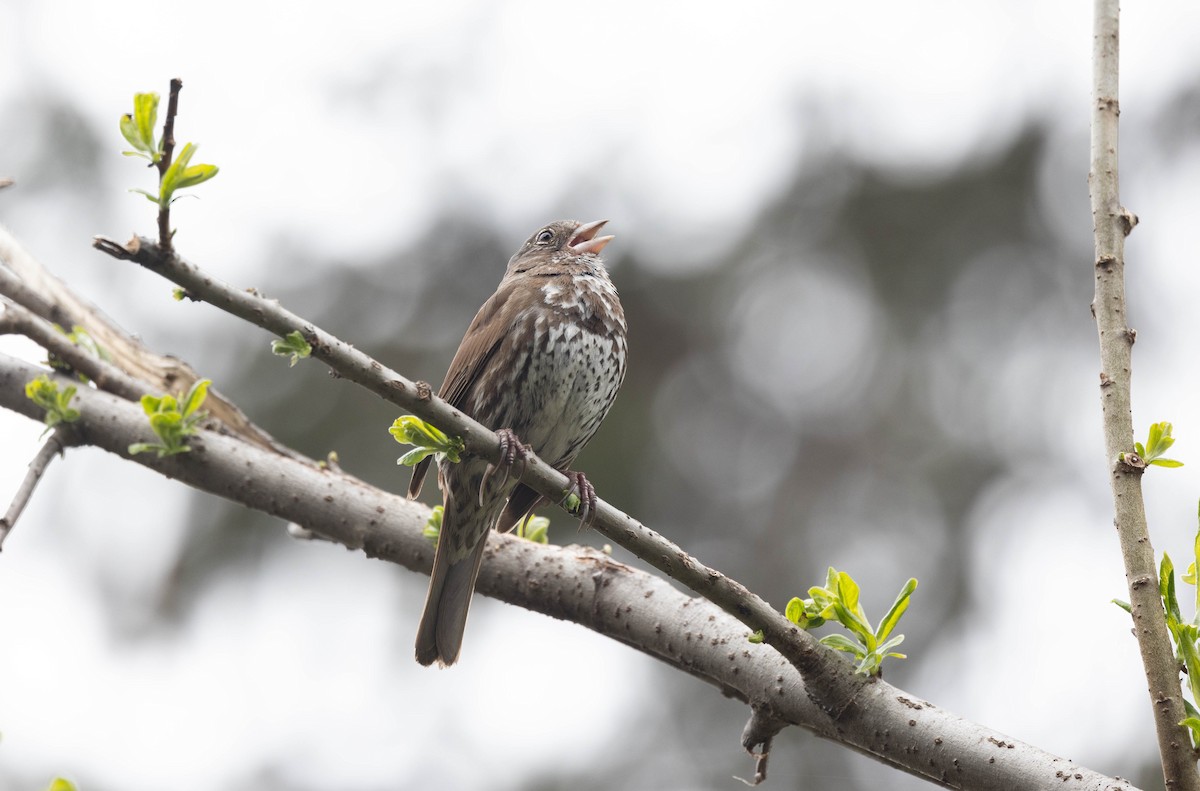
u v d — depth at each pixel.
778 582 14.39
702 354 15.22
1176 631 4.70
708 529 14.66
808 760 13.14
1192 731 4.47
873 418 14.89
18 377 6.66
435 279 15.09
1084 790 4.84
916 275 15.27
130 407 6.57
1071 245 15.09
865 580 14.27
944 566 14.23
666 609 6.21
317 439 14.04
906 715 5.23
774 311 15.27
